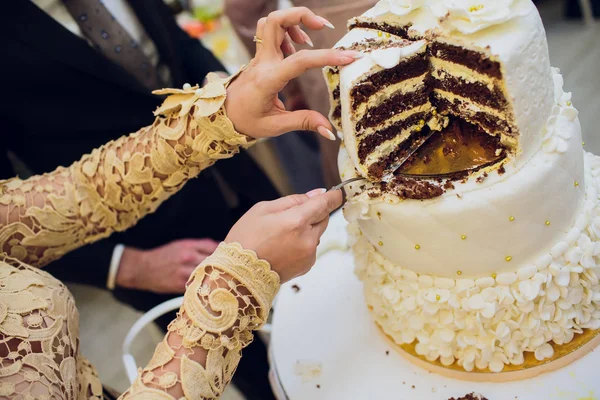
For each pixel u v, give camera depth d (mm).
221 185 1086
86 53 829
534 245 598
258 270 547
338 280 809
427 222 587
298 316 776
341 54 609
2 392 488
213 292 536
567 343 639
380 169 635
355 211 625
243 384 1037
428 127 665
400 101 642
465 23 581
